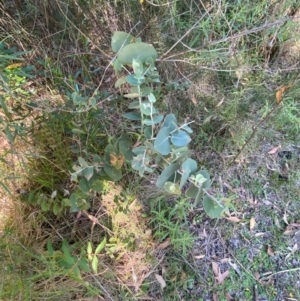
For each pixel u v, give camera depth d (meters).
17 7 1.40
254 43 1.72
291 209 1.67
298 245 1.62
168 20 1.50
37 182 1.48
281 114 1.65
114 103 1.44
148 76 0.95
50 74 1.40
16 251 1.31
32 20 1.45
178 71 1.53
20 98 1.24
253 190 1.68
